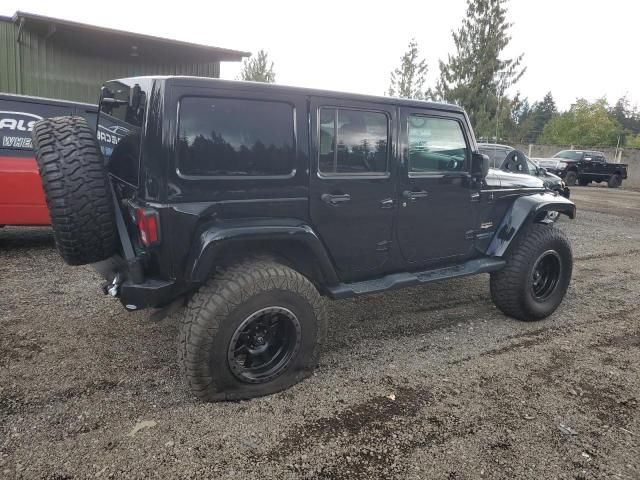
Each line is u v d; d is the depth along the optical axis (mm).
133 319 4145
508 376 3443
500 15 29141
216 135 2807
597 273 6473
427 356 3727
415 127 3670
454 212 4004
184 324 2814
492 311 4793
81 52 12258
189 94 2701
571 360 3744
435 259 4004
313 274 3352
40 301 4500
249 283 2822
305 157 3119
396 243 3705
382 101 3445
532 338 4156
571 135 59531
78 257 2881
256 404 2957
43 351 3523
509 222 4344
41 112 6008
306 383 3229
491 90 29516
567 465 2508
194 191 2762
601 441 2723
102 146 3578
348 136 3320
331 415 2867
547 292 4617
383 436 2686
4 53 11172
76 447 2490
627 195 19578
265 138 2969
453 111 3900
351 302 4879
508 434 2748
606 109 60656
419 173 3719
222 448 2531
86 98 12531
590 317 4742
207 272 2742
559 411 3010
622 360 3781
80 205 2756
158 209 2676
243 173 2916
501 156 10531
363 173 3418
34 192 6008
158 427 2684
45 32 11453
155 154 2656
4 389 2994
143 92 2773
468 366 3576
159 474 2320
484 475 2406
